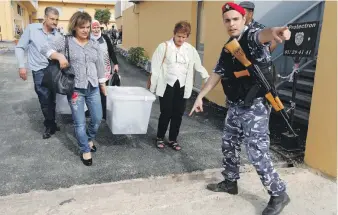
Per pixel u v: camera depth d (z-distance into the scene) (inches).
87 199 114.7
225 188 118.4
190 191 120.9
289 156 150.9
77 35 131.1
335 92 125.3
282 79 227.8
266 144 101.3
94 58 134.7
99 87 143.8
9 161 140.8
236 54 92.9
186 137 179.6
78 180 125.0
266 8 232.2
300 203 113.0
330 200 115.5
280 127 192.7
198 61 154.9
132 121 147.5
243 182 128.2
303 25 149.3
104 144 163.5
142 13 515.5
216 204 111.2
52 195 114.7
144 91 157.5
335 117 126.4
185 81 151.0
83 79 131.3
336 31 122.8
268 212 102.7
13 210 105.2
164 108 152.3
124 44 736.3
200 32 297.3
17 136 172.6
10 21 871.1
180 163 144.2
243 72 96.7
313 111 136.5
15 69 429.4
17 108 229.5
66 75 127.3
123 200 113.3
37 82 164.1
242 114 101.8
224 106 245.1
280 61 235.6
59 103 173.2
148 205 110.1
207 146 166.4
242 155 153.9
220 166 142.5
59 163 139.9
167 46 146.5
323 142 132.4
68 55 129.0
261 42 88.1
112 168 136.6
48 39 163.8
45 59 162.1
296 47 153.8
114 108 142.8
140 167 138.6
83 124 135.8
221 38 238.8
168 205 110.0
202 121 211.8
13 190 116.2
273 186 102.2
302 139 171.3
